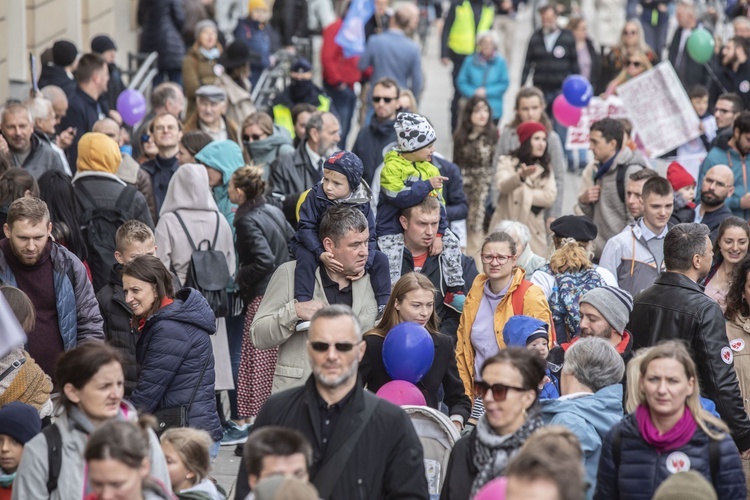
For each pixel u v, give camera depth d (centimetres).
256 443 1734
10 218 2659
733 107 4788
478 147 4403
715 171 3594
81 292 2758
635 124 4934
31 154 3644
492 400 1941
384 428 1991
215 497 2178
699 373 2603
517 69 9438
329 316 1977
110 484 1683
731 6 8606
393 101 4091
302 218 2661
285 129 4484
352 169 2656
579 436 2098
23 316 2470
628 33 6475
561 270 2991
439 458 2227
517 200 4088
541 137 4069
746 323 2786
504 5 8350
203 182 3331
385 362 2431
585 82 5209
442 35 7225
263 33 6612
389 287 2662
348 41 6247
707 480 1914
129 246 2812
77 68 4559
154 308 2567
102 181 3356
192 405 2541
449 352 2550
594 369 2223
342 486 1958
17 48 5609
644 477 1981
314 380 2009
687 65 6362
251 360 3225
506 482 1619
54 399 2583
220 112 4503
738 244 3012
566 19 7225
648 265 3256
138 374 2548
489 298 2836
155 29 6278
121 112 4800
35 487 1933
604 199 3794
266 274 3272
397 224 3002
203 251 3259
